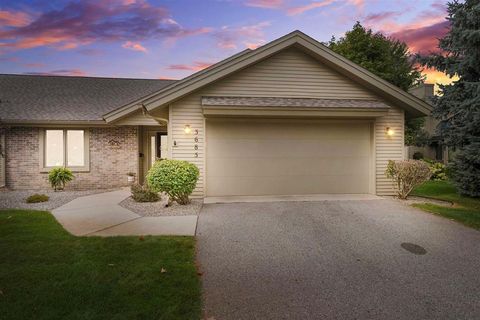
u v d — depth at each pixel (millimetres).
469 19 8750
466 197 10031
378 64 22359
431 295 3666
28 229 5867
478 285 3924
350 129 9688
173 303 3279
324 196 9281
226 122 9219
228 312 3240
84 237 5387
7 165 11891
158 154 13828
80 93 14234
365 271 4301
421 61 10750
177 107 8984
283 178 9453
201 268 4320
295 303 3449
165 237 5406
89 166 12398
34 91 13969
